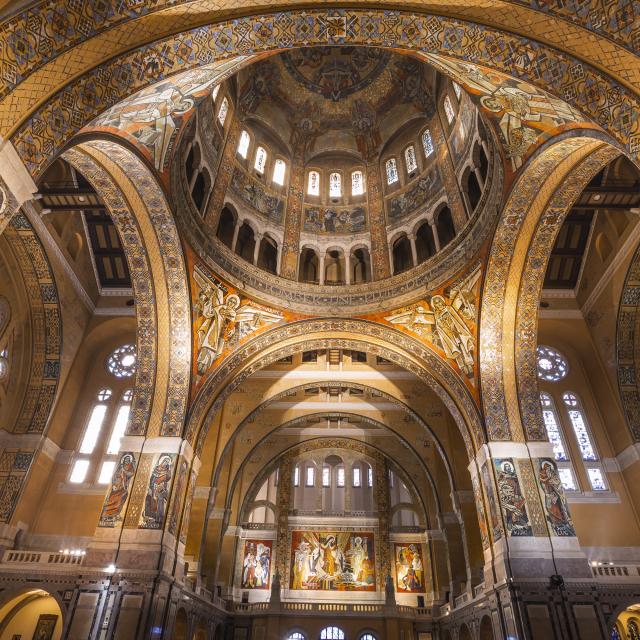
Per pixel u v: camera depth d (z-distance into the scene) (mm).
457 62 10516
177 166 16016
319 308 20750
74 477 21125
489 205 16734
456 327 18984
